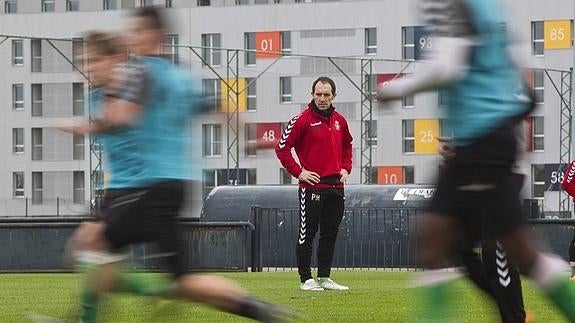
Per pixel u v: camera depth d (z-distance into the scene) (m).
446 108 14.09
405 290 31.84
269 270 51.78
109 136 15.23
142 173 15.11
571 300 13.99
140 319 21.61
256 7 126.94
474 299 25.91
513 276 17.03
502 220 13.87
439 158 14.17
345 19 124.62
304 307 25.28
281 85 120.00
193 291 14.81
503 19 13.96
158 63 15.25
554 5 120.88
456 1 13.85
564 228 50.38
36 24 132.12
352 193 54.53
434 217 14.10
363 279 41.28
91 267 15.52
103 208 15.45
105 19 130.88
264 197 55.75
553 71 106.75
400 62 104.25
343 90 112.94
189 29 128.62
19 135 117.69
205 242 49.00
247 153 16.31
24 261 49.50
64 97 115.56
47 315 23.64
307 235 32.25
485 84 13.87
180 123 15.30
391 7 123.44
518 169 14.03
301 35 125.81
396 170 115.56
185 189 15.29
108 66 15.20
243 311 14.61
